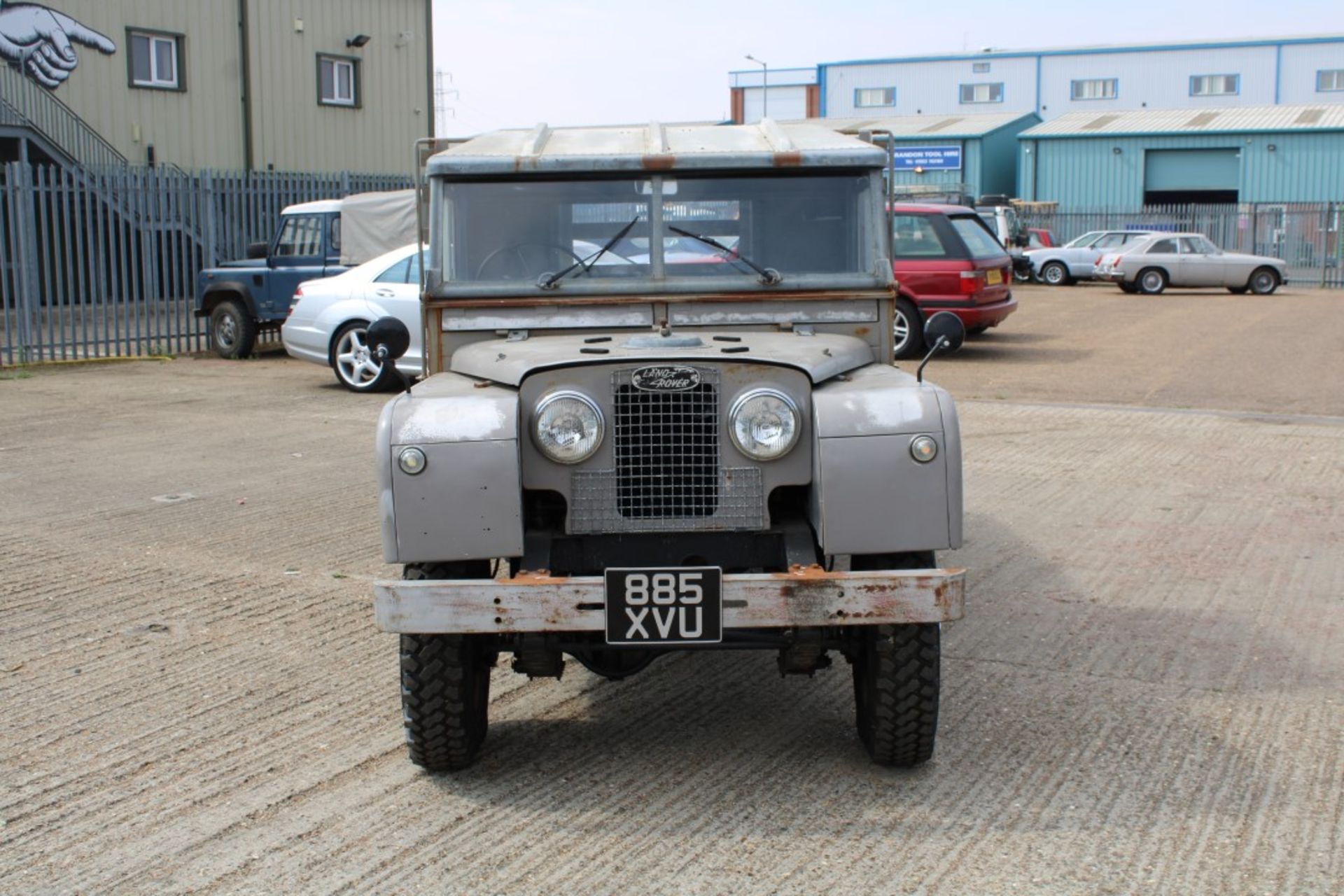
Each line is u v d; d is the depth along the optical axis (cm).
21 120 2286
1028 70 6369
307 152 2883
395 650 589
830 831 408
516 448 414
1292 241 3841
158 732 494
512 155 507
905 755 445
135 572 712
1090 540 768
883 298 509
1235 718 498
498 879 380
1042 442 1092
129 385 1486
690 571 403
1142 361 1662
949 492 413
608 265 511
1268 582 679
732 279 509
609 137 555
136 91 2542
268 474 975
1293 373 1541
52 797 438
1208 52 6109
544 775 455
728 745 480
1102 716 500
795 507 454
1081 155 4731
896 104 6631
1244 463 991
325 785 447
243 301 1738
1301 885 370
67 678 552
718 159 505
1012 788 438
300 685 544
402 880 380
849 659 468
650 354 434
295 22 2827
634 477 430
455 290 509
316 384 1492
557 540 435
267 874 384
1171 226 4019
